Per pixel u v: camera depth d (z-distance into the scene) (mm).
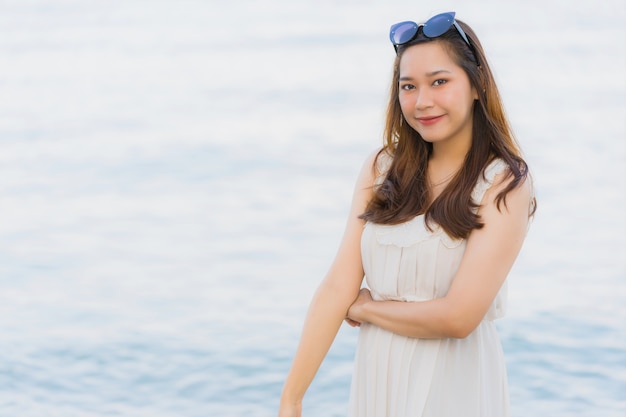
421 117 2461
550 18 29891
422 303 2445
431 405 2479
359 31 29266
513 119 16812
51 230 10773
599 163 13219
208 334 7227
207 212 11398
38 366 6668
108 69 25594
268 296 8109
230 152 15055
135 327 7441
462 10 31734
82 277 8883
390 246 2514
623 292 7852
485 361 2545
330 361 6543
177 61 26328
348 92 20391
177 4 37562
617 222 10133
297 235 10172
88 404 6055
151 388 6289
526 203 2488
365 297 2619
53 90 22656
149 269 9094
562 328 7043
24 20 34656
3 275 8992
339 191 12188
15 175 14008
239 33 30734
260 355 6766
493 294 2432
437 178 2561
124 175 13773
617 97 18656
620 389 5977
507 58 23672
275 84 21891
